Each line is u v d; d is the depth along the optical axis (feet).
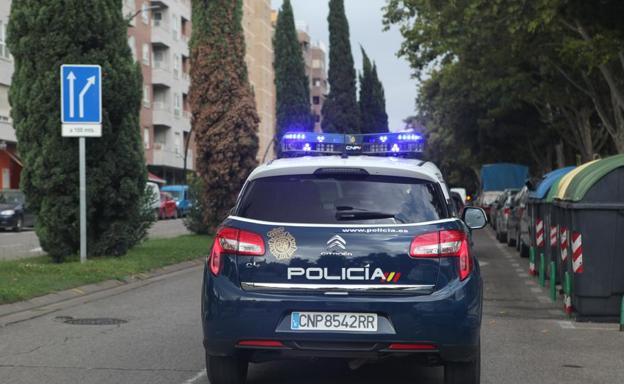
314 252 17.87
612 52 60.80
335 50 194.59
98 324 30.55
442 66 108.99
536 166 174.40
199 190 84.79
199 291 40.78
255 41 302.86
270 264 17.94
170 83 210.38
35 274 41.50
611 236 31.45
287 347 17.66
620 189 31.35
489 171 128.47
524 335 29.25
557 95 97.19
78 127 45.09
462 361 18.13
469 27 70.95
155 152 201.87
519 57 80.94
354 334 17.46
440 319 17.43
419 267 17.74
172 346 26.35
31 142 48.06
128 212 50.72
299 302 17.58
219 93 84.84
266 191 18.83
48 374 22.16
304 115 177.99
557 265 40.70
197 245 67.62
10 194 104.68
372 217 18.12
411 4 86.53
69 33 46.93
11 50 48.19
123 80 48.44
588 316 32.12
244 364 20.35
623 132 88.63
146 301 37.04
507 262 61.52
